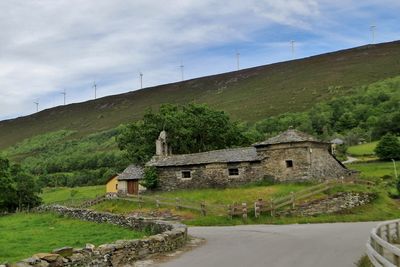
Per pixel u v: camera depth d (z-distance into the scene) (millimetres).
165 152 63188
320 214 39750
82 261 15555
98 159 152250
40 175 134875
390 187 63031
